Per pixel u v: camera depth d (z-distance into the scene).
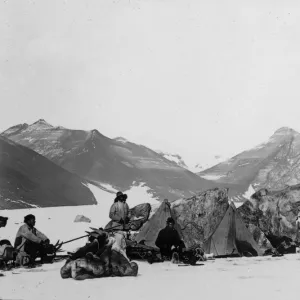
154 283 10.28
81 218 26.66
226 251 14.74
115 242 11.20
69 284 10.23
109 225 14.86
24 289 9.74
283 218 16.09
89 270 10.82
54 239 18.52
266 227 16.08
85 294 9.29
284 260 13.89
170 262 13.39
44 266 12.70
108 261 11.06
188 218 15.15
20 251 12.74
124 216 14.91
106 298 8.95
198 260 13.77
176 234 13.76
